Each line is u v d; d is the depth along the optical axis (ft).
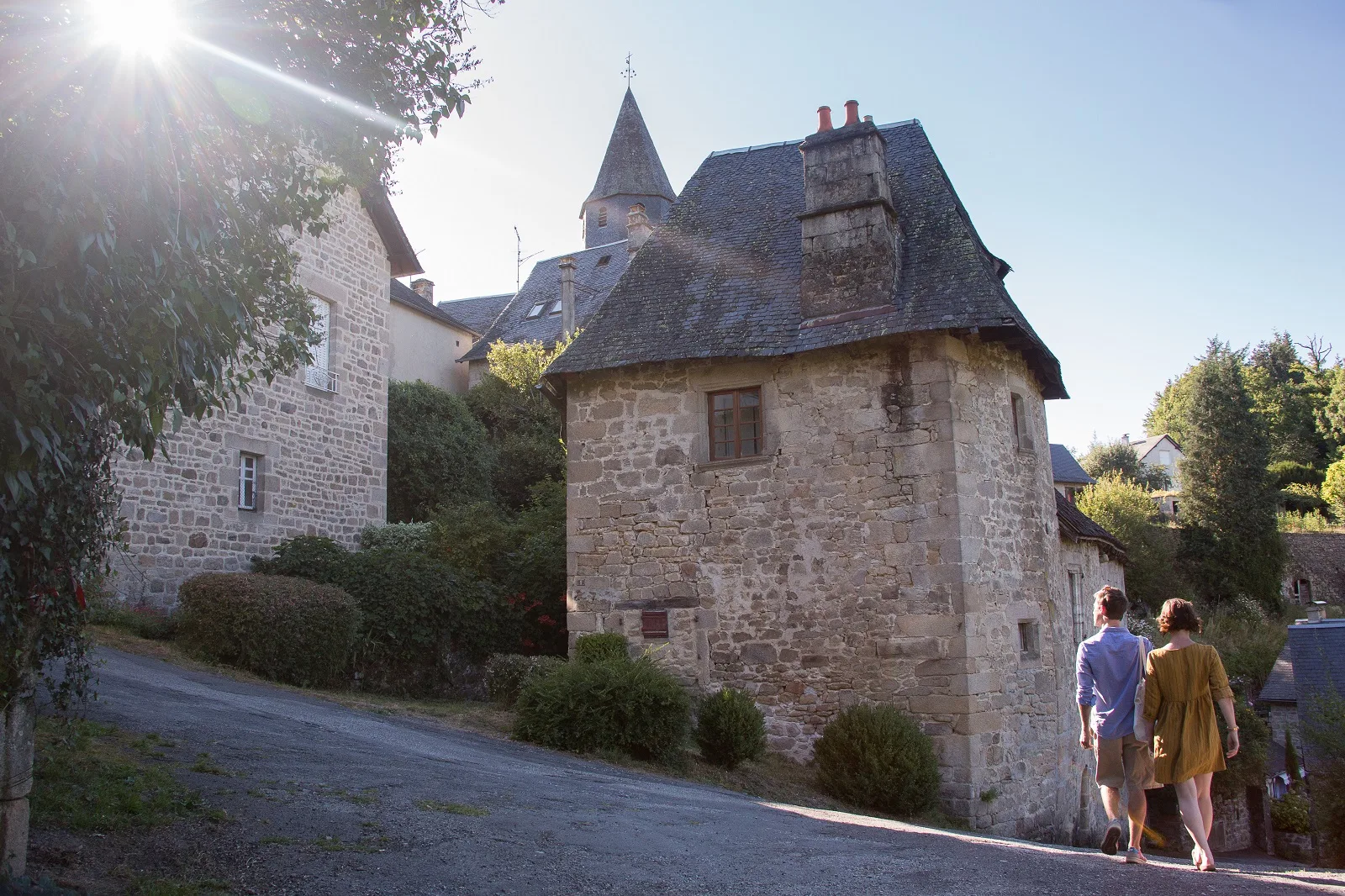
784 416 43.06
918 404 40.81
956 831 30.89
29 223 12.87
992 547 41.32
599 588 44.98
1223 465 119.44
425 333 96.48
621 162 137.59
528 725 34.99
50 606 14.64
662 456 44.83
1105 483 116.37
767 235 49.03
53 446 13.26
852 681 40.37
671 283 48.57
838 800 36.60
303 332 22.27
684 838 20.20
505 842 17.95
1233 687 88.99
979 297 40.40
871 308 42.19
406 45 21.39
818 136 44.55
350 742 27.30
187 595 39.99
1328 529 150.51
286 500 51.47
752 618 42.32
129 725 23.66
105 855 14.85
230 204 18.07
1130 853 19.94
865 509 41.09
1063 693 46.01
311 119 20.67
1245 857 70.85
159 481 44.16
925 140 49.78
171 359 15.16
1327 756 52.60
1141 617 98.63
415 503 73.36
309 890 14.38
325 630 40.32
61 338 13.58
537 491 62.69
